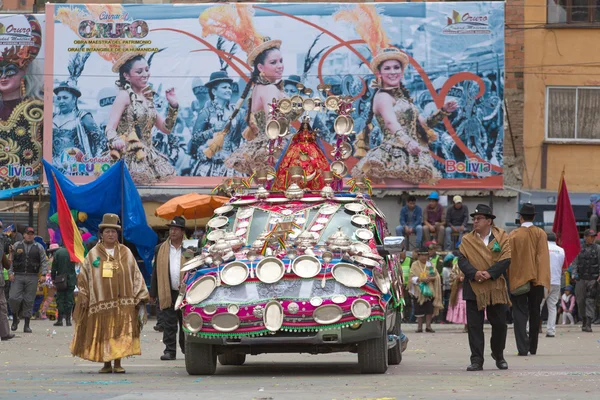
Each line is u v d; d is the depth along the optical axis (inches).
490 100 1569.9
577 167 1616.6
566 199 1218.0
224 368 679.1
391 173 1571.1
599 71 1624.0
